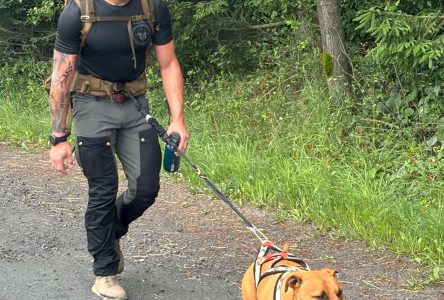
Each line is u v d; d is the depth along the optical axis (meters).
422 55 7.75
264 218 6.96
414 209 6.66
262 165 7.96
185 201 7.50
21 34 13.78
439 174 7.48
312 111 8.98
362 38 10.28
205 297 5.05
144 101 4.81
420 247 6.00
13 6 13.53
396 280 5.46
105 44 4.50
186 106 10.78
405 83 8.77
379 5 9.52
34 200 7.49
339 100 9.11
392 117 8.64
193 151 8.66
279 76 10.16
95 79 4.62
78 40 4.52
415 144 8.09
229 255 5.93
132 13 4.53
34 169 8.85
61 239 6.27
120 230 4.99
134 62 4.62
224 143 8.90
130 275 5.42
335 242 6.30
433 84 8.48
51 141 4.70
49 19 13.02
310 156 8.34
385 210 6.52
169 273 5.49
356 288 5.29
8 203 7.37
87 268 5.57
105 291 4.90
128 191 4.86
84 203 7.45
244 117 9.62
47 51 13.95
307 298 3.54
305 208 6.98
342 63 9.39
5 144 10.28
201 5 10.85
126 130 4.77
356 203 6.83
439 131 7.99
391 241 6.24
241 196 7.52
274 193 7.38
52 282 5.26
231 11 11.95
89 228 4.82
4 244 6.11
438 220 6.27
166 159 4.82
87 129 4.66
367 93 9.15
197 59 11.63
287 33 11.09
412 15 8.18
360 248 6.15
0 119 11.16
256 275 4.05
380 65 9.06
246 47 11.39
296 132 8.84
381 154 8.01
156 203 7.42
